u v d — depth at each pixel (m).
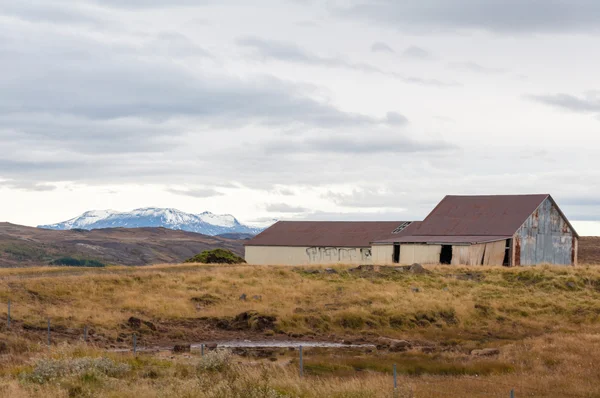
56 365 23.94
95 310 41.84
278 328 41.88
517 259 70.88
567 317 47.53
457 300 49.47
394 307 46.75
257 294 49.75
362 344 38.09
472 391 24.33
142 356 29.55
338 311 44.88
